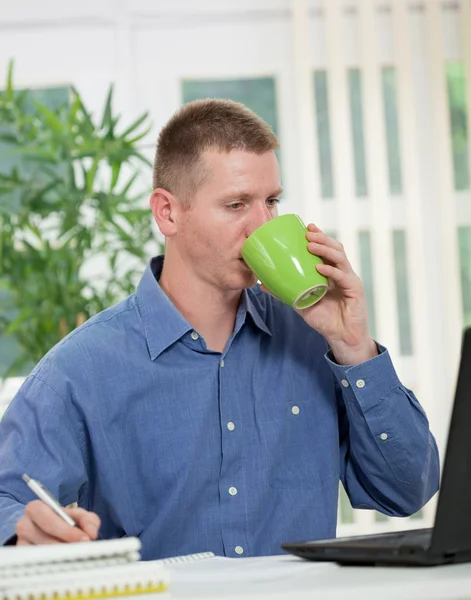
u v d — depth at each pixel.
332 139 3.40
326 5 3.39
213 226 1.65
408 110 3.42
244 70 3.44
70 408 1.62
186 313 1.73
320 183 3.49
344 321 1.64
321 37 3.43
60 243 3.26
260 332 1.76
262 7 3.42
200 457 1.65
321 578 1.10
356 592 1.01
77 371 1.63
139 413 1.65
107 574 0.99
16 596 0.97
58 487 1.55
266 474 1.68
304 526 1.69
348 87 3.46
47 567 0.99
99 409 1.63
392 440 1.64
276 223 1.56
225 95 3.46
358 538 1.26
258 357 1.75
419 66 3.46
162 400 1.66
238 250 1.65
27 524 1.17
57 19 3.38
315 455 1.73
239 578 1.14
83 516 1.16
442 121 3.43
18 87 3.39
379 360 1.62
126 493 1.63
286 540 1.67
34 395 1.61
